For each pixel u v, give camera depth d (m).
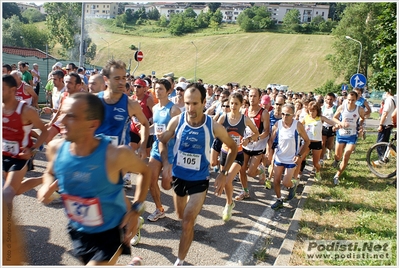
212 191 6.44
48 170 2.47
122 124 3.91
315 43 82.38
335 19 102.44
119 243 2.56
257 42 86.06
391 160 8.09
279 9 110.12
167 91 4.92
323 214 5.01
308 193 6.06
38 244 3.80
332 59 56.50
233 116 5.01
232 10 123.06
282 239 4.50
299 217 4.88
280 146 5.44
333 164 8.09
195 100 3.47
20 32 55.16
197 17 109.00
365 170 8.05
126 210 2.63
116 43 90.69
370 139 14.11
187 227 3.36
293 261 3.63
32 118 3.80
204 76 73.62
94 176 2.26
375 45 9.22
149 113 5.88
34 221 4.38
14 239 2.96
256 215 5.31
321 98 9.80
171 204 5.47
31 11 81.50
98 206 2.36
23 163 3.80
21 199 5.09
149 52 86.25
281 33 90.62
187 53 85.31
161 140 3.85
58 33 49.28
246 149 5.82
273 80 69.19
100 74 5.19
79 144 2.26
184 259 3.64
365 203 5.53
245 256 3.97
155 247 4.01
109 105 3.87
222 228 4.73
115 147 2.33
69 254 3.64
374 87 8.87
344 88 20.73
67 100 2.21
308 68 71.62
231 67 76.88
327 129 8.62
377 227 4.54
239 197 5.98
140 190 2.63
